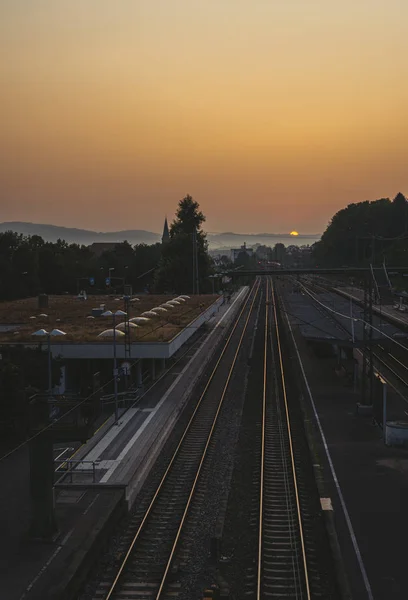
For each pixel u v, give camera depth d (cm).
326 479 2500
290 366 5325
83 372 4353
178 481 2544
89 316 5769
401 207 15612
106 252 13100
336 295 10619
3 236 10906
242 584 1731
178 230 12912
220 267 19938
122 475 2455
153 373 4634
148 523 2130
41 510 1928
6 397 2981
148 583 1712
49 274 10725
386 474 2545
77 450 2839
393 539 1966
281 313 9456
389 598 1627
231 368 5259
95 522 2017
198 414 3691
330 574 1767
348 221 16200
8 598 1589
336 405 3781
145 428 3197
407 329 5400
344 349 5250
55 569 1738
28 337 4203
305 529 2070
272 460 2812
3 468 2628
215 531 1973
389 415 3469
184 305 7231
